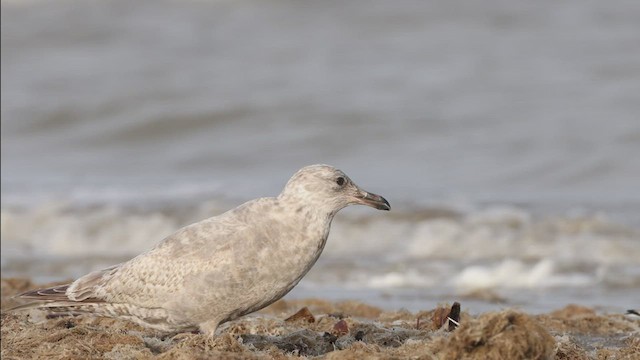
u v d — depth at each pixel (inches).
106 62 1216.8
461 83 1082.7
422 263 565.3
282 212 291.9
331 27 1302.9
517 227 624.1
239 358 278.2
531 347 259.4
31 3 1370.6
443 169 829.8
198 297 286.0
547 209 667.4
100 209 685.3
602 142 868.0
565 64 1126.4
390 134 944.3
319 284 519.8
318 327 352.5
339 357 284.2
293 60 1200.2
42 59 1240.2
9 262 571.5
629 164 815.7
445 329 329.4
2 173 856.3
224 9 1374.3
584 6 1316.4
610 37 1202.6
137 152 940.6
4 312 358.9
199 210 681.6
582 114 960.9
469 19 1296.8
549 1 1344.7
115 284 295.6
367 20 1311.5
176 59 1216.2
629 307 456.1
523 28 1258.6
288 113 1002.1
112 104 1047.0
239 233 287.0
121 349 295.9
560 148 863.1
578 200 702.5
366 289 504.7
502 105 1005.8
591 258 572.1
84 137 994.7
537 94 1035.9
